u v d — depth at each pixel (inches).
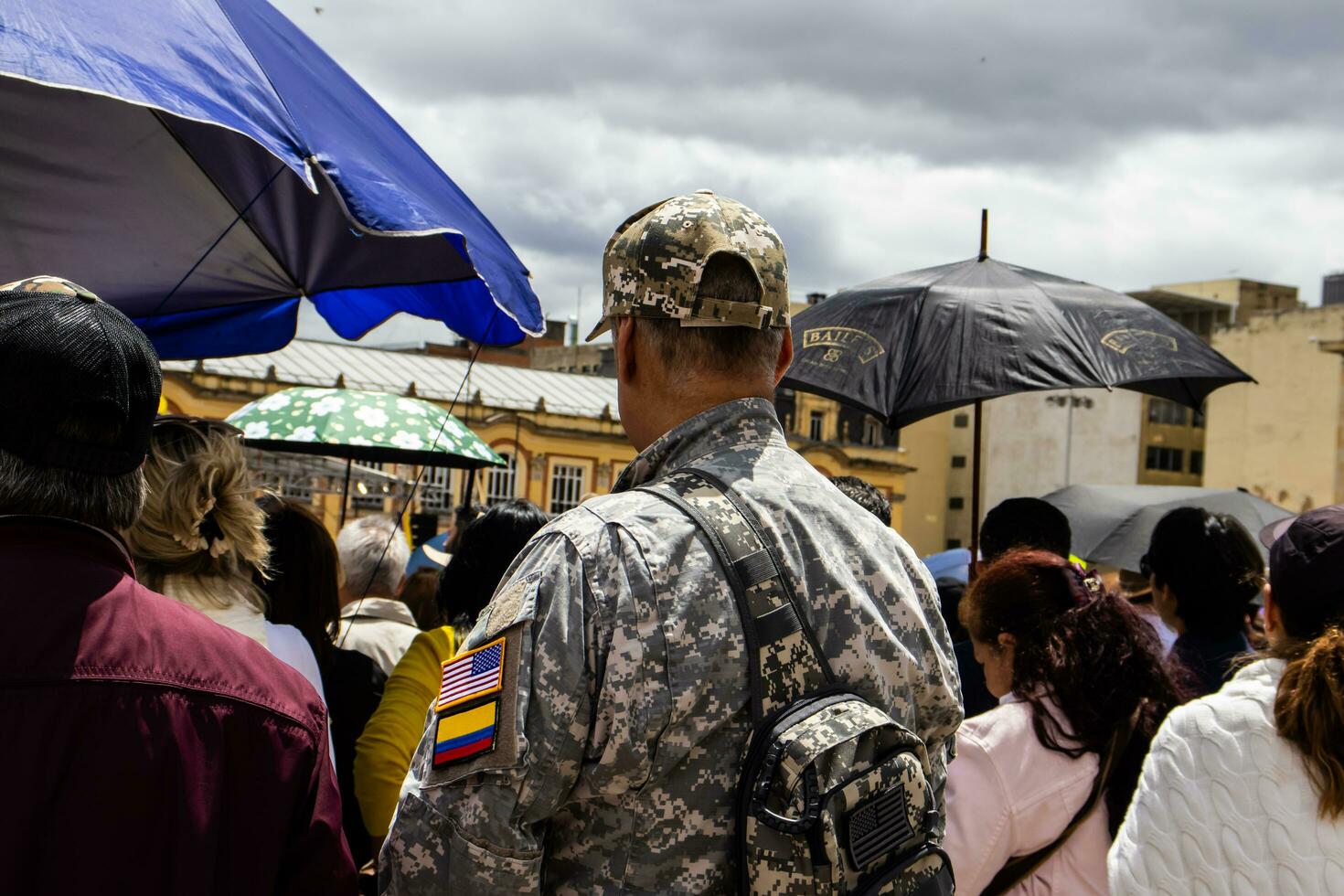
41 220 145.0
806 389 168.9
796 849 62.1
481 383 1705.2
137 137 140.1
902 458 2218.3
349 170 106.7
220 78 95.3
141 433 68.0
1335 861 76.9
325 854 68.9
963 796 104.0
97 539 66.5
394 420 261.0
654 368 75.4
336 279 154.3
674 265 73.3
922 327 168.9
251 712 67.1
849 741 63.8
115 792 61.2
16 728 60.2
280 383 1501.0
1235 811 80.4
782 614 66.5
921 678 73.4
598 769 62.9
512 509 142.7
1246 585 154.0
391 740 130.6
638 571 64.9
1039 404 2600.9
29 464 64.0
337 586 143.5
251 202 139.0
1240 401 2287.2
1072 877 103.0
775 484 71.9
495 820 61.7
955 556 303.3
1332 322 2169.0
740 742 65.4
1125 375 163.5
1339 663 77.8
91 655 62.9
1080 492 317.1
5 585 62.6
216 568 106.3
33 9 83.8
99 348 65.5
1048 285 181.5
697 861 64.0
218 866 64.9
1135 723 105.0
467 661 65.9
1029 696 108.3
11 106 133.5
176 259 155.0
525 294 139.7
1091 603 110.5
